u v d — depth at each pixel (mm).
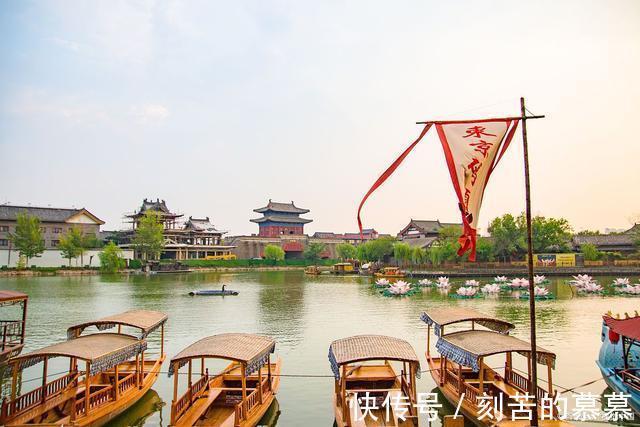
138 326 18281
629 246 92562
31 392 14656
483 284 65625
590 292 53156
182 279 78750
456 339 16750
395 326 32969
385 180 10188
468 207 10602
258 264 114188
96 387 16281
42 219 95562
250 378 17234
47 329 32344
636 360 18312
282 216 140000
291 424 15703
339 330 31734
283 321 35500
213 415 15062
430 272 79000
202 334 30516
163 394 18609
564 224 85312
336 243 136750
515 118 10727
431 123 10742
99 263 91625
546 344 27000
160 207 117000
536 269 78938
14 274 78875
